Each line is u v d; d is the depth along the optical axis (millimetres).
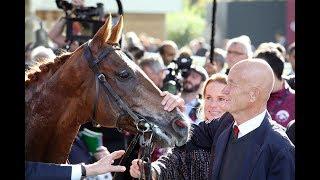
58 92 5238
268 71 5047
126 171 5977
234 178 5027
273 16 17641
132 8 17625
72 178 5020
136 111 5137
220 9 17766
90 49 5227
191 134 5527
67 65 5238
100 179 7184
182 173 5625
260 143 5012
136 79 5180
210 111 6234
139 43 10656
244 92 5027
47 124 5246
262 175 4938
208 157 5625
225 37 17656
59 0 7562
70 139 5312
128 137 7645
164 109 5121
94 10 7547
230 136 5242
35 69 5355
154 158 6535
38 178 4969
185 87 8055
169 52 10984
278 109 7379
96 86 5191
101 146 7418
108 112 5180
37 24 13195
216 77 6242
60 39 10273
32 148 5242
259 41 17703
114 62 5203
